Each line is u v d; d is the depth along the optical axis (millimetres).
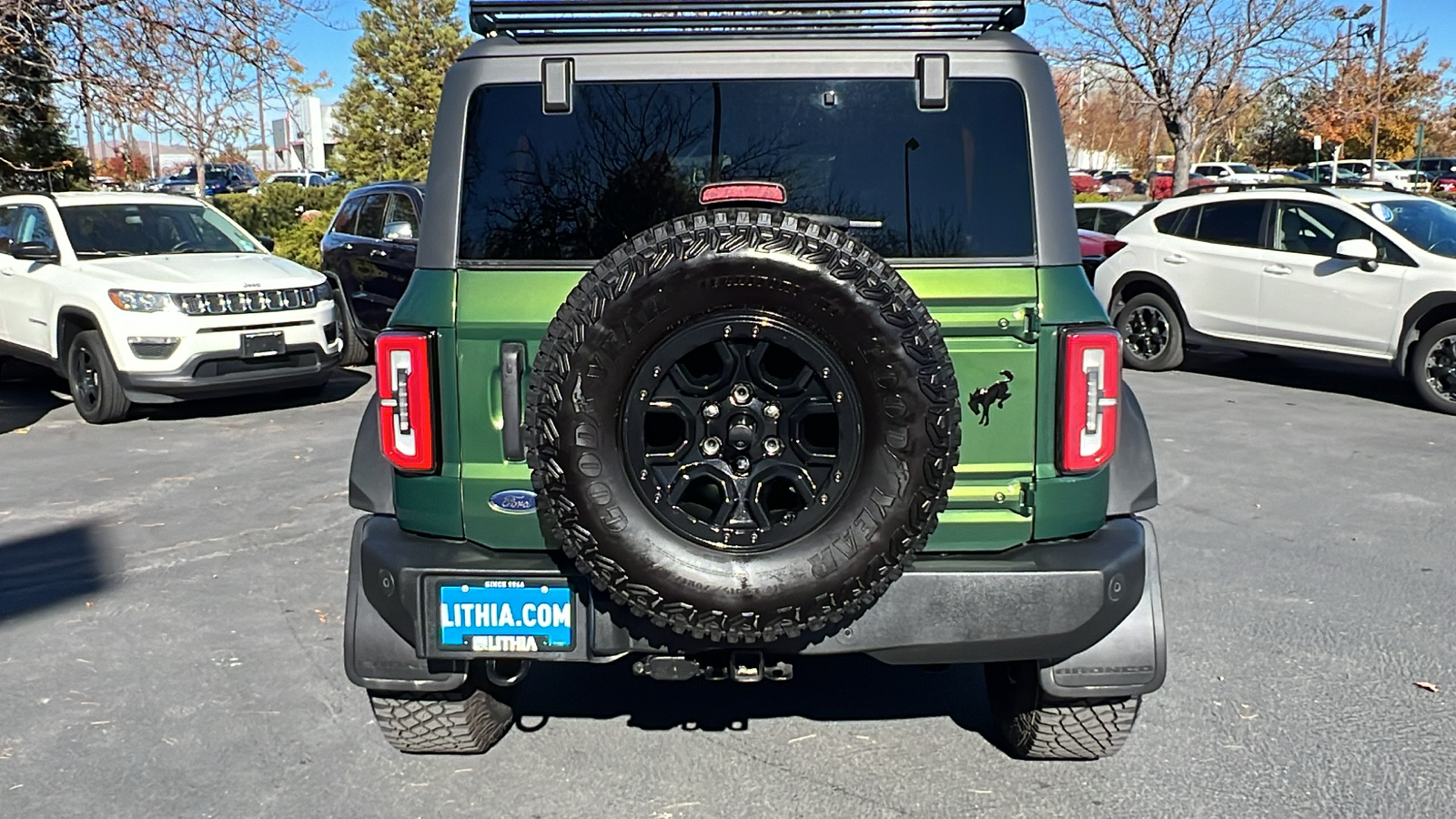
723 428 2809
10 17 12664
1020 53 3109
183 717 4070
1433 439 8359
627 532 2793
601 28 3363
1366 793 3480
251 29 13375
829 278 2688
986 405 3027
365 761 3744
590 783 3598
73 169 15656
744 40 3162
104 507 6879
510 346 3045
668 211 3186
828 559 2779
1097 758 3639
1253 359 11984
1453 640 4664
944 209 3119
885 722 4004
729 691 4266
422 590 3051
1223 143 44375
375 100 34656
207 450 8438
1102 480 3113
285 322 9562
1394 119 38906
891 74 3129
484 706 3666
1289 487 7051
